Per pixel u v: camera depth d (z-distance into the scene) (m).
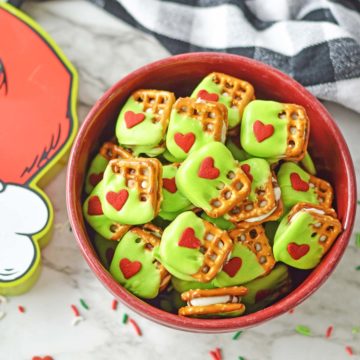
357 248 0.57
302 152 0.49
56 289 0.56
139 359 0.56
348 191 0.50
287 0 0.60
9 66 0.58
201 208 0.49
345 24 0.58
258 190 0.49
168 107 0.50
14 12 0.59
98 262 0.49
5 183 0.56
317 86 0.57
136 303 0.48
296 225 0.48
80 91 0.60
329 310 0.56
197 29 0.59
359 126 0.59
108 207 0.49
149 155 0.51
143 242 0.50
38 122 0.57
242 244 0.49
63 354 0.56
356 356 0.56
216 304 0.48
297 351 0.56
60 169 0.58
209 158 0.48
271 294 0.51
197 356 0.56
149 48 0.60
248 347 0.56
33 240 0.55
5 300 0.56
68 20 0.60
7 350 0.56
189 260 0.47
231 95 0.51
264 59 0.58
